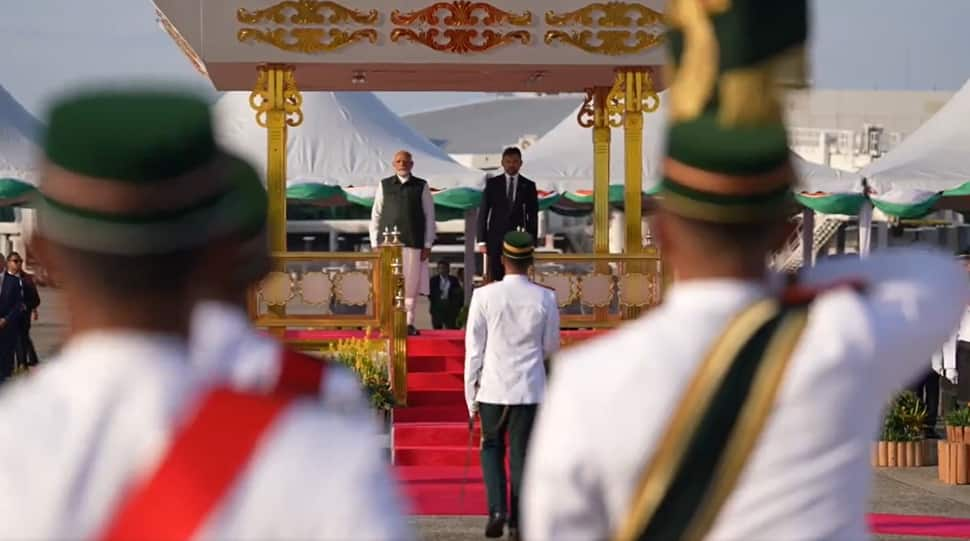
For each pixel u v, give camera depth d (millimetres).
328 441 3865
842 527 4805
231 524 3750
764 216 4980
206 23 32281
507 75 35531
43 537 3830
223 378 4062
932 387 31266
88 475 3881
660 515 4777
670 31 5277
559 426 4879
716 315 4949
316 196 58875
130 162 3848
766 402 4766
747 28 5008
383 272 31266
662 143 5145
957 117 55781
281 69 32750
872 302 5035
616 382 4844
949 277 5152
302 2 32375
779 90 5043
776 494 4746
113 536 3783
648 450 4793
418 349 32594
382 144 61688
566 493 4848
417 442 29094
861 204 52844
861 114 135375
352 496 3785
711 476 4762
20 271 43281
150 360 4016
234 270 4379
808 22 5062
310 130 61688
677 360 4863
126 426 3924
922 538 21297
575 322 33312
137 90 4012
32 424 3943
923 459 29078
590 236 107312
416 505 23906
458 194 57188
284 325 31703
